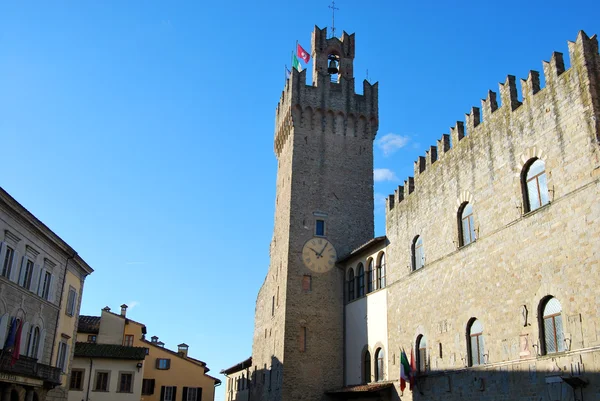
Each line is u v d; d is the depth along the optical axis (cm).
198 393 7838
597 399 2608
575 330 2791
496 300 3403
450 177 4097
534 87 3338
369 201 6234
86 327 8069
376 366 4888
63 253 5159
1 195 3856
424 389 4044
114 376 6900
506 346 3266
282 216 6234
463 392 3597
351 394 4994
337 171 6241
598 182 2773
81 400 6731
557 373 2855
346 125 6456
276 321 5856
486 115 3756
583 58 2959
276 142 6938
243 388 7781
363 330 5209
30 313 4494
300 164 6153
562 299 2902
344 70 6788
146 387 7744
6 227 4038
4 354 3997
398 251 4747
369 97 6638
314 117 6366
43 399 4825
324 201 6078
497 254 3450
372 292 5122
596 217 2758
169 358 7919
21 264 4312
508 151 3484
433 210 4272
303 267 5759
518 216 3309
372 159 6412
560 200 3002
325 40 6794
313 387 5362
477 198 3741
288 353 5425
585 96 2922
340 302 5725
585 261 2789
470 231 3806
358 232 6072
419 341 4262
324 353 5497
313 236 5909
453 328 3803
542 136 3206
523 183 3334
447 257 3988
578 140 2936
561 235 2967
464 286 3747
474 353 3584
